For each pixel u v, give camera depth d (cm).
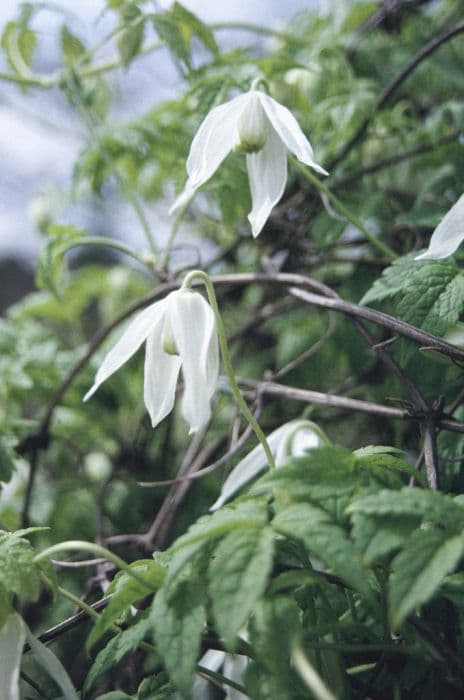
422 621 64
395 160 87
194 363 67
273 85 90
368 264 86
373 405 74
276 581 63
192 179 71
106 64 94
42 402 94
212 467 79
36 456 86
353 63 93
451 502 62
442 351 71
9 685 65
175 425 94
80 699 68
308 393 78
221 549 62
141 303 84
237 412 81
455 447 76
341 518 64
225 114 71
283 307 89
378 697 67
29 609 86
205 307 68
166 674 68
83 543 65
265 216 72
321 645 64
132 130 91
